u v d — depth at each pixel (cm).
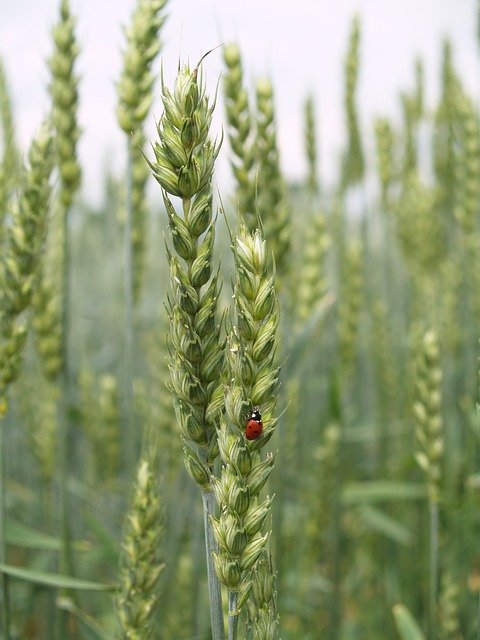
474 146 64
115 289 97
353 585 73
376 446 79
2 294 36
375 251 92
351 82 78
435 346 42
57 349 46
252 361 22
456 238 81
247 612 24
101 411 64
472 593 62
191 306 22
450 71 79
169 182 22
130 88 43
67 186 46
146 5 43
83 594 65
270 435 23
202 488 23
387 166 83
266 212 43
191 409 23
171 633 49
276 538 48
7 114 60
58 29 44
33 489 73
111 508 63
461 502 61
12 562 73
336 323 77
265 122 43
